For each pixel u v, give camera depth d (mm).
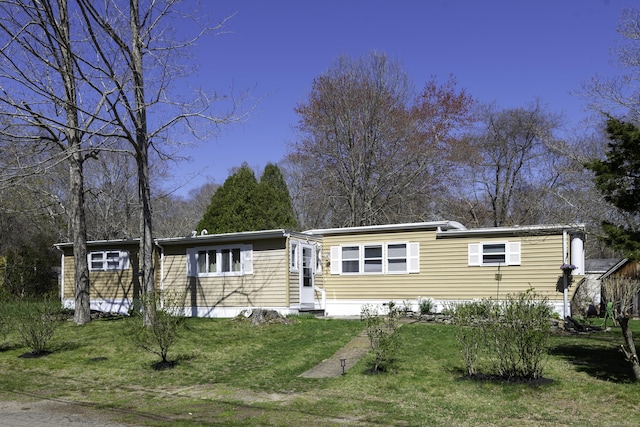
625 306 9727
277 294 19469
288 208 33656
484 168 36250
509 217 35719
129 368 12383
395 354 12367
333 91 33188
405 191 33281
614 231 9836
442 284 18594
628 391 8953
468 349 10531
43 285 33281
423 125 34312
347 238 20234
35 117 14328
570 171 15531
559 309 16938
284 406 9039
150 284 16562
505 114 36188
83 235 19391
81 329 17609
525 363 9922
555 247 17203
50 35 13398
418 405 8836
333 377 10977
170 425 7996
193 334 16031
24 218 32938
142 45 15773
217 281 20719
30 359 13445
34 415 8781
